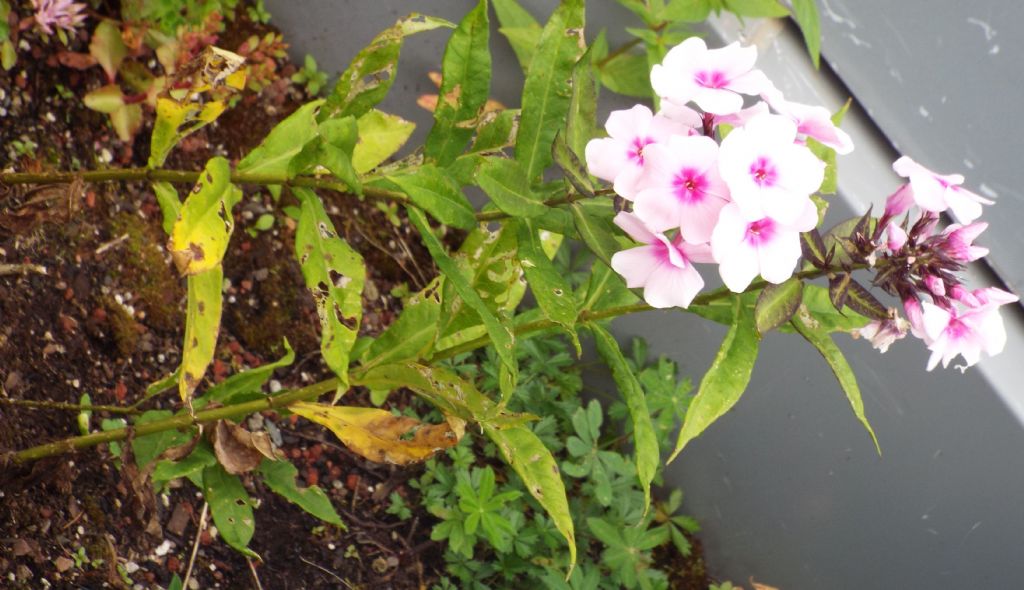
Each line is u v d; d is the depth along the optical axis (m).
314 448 0.60
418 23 0.40
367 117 0.44
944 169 0.60
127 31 0.57
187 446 0.41
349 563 0.58
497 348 0.36
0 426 0.48
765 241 0.34
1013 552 0.61
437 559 0.61
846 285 0.37
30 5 0.55
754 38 0.61
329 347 0.37
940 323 0.36
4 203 0.51
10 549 0.46
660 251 0.36
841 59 0.61
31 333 0.51
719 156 0.33
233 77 0.40
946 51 0.58
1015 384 0.59
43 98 0.56
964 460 0.60
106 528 0.50
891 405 0.61
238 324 0.60
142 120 0.59
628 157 0.36
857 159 0.61
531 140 0.39
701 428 0.38
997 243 0.60
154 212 0.59
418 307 0.42
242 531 0.42
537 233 0.39
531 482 0.41
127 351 0.55
